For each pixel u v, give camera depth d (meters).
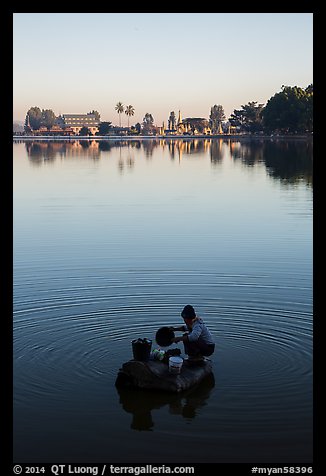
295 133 126.69
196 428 6.58
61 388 7.56
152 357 8.17
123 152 79.88
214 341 9.00
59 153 76.81
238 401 7.18
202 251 15.23
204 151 79.88
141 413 6.94
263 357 8.43
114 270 13.23
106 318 9.96
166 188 31.30
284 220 20.06
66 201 26.00
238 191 29.48
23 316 10.08
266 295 11.21
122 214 21.98
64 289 11.70
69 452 6.13
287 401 7.15
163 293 11.37
